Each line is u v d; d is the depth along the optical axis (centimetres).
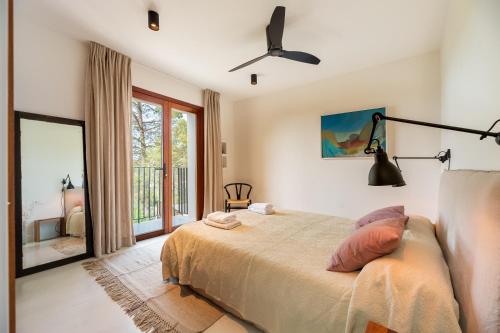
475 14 124
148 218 354
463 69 151
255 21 215
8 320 102
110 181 266
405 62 286
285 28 224
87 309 165
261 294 132
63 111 241
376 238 110
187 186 409
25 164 218
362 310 94
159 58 291
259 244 161
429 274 93
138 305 170
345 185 332
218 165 418
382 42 251
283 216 246
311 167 366
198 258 173
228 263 153
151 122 341
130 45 261
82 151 254
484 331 69
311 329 110
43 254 226
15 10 204
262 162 427
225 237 177
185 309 166
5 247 102
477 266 78
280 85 380
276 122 408
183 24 220
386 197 300
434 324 82
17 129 213
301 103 377
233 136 470
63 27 229
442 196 159
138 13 206
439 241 153
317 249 153
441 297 85
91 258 253
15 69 212
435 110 267
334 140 338
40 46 226
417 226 158
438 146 266
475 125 129
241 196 453
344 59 289
